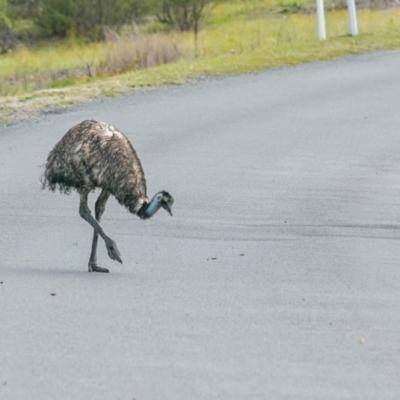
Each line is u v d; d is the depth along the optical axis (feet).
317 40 271.28
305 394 71.92
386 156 159.94
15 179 145.48
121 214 128.67
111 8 379.96
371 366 77.61
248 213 128.77
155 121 184.34
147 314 89.61
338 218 126.82
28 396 71.46
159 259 108.88
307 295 95.91
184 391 72.23
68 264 106.93
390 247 114.52
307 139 171.22
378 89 212.23
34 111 193.16
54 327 86.02
